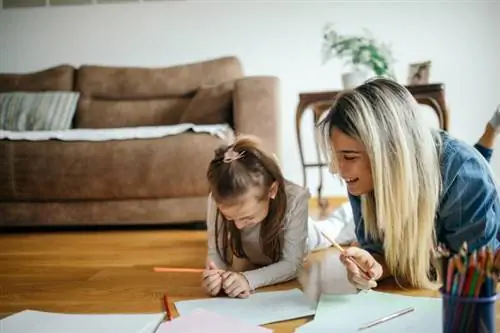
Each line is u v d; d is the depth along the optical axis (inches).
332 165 44.9
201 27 129.3
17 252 72.4
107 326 36.4
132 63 131.4
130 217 90.5
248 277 46.8
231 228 53.8
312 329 34.9
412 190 42.2
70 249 73.8
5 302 46.5
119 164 88.7
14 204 91.7
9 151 90.0
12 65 133.8
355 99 41.9
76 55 132.6
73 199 91.0
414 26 123.0
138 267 60.6
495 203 46.1
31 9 132.6
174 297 46.5
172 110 114.5
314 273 53.8
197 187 88.8
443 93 89.4
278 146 94.5
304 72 127.3
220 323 36.2
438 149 46.1
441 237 47.5
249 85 94.5
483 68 121.6
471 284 25.5
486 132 60.0
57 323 37.4
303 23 126.4
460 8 121.2
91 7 131.2
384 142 40.9
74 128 117.0
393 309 38.8
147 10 130.0
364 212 48.8
